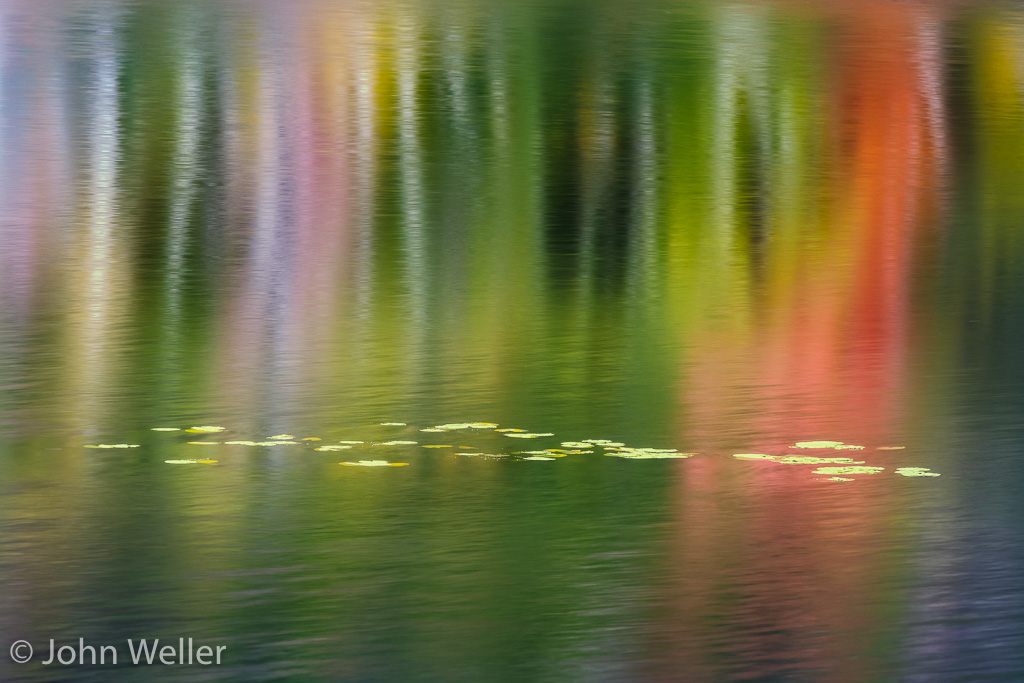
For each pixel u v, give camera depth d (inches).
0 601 898.7
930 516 1062.4
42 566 949.2
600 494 1101.1
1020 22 4296.3
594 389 1405.0
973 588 936.3
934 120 3083.2
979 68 3624.5
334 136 2800.2
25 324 1637.6
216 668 821.2
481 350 1551.4
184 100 3080.7
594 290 1845.5
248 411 1315.2
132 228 2144.4
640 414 1322.6
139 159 2593.5
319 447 1208.8
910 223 2278.5
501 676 816.9
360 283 1856.5
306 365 1480.1
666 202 2381.9
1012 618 895.1
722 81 3408.0
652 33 3978.8
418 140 2790.4
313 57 3548.2
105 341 1569.9
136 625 869.8
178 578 934.4
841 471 1166.3
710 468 1168.2
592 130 2910.9
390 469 1153.4
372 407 1332.4
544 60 3580.2
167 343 1562.5
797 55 3730.3
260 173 2513.5
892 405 1363.2
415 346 1563.7
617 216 2285.9
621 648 850.8
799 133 2940.5
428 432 1257.4
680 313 1734.7
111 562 955.3
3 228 2124.8
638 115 3058.6
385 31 3905.0
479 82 3321.9
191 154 2642.7
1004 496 1104.8
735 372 1480.1
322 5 4296.3
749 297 1825.8
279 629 866.1
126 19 3991.1
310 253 2014.0
